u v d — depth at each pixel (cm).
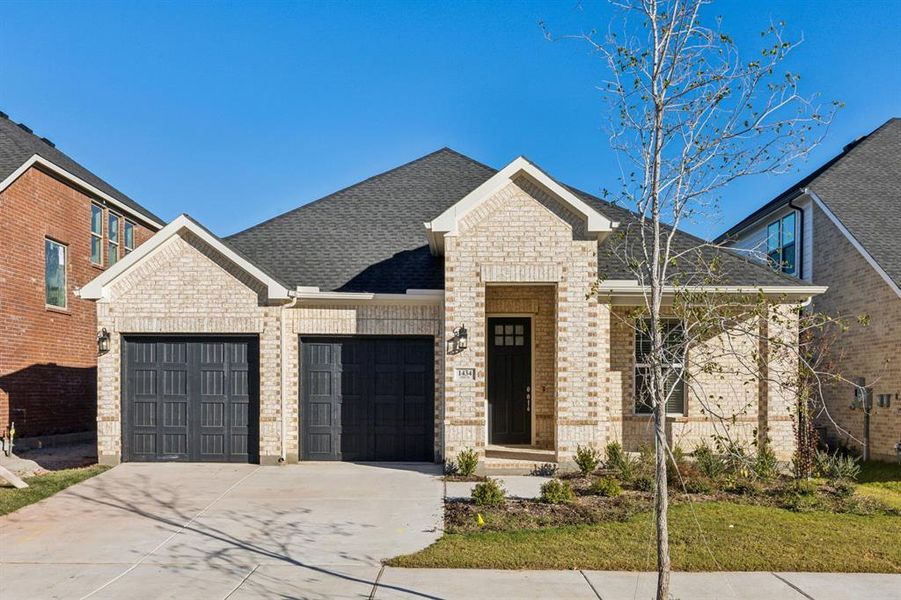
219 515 894
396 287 1317
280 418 1241
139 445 1258
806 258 1777
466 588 632
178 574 671
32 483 1077
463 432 1170
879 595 628
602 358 1290
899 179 1736
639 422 1312
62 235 1738
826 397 1659
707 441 1283
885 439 1451
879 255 1470
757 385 1225
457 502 957
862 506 957
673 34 587
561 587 635
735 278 1309
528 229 1188
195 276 1262
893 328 1427
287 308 1283
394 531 823
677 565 700
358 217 1548
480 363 1177
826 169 1850
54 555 731
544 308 1421
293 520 870
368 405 1292
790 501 970
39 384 1620
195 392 1262
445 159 1764
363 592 621
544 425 1407
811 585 652
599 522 854
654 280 587
